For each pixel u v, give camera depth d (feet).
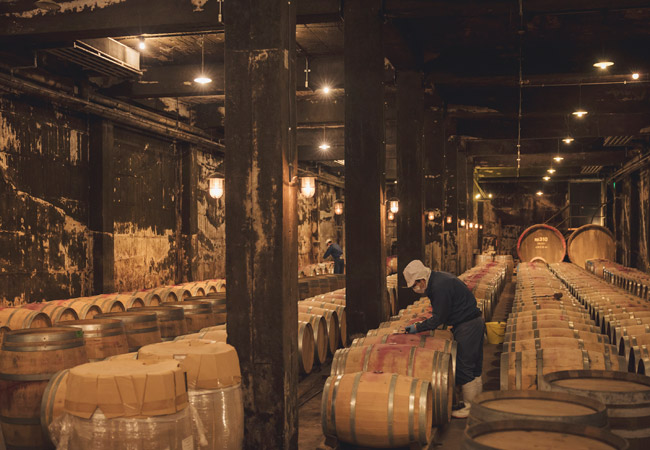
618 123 60.23
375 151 27.48
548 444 8.28
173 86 40.45
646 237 82.38
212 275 56.34
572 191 118.11
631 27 35.83
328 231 93.35
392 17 27.86
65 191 37.55
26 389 14.40
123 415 10.60
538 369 14.99
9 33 26.91
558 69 40.45
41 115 35.45
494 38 37.65
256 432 15.24
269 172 15.44
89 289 39.52
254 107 15.58
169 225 50.44
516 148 76.84
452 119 63.00
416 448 14.33
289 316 15.72
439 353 16.57
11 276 33.14
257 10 15.64
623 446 7.94
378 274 27.45
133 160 44.83
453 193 63.72
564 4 26.37
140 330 19.40
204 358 12.94
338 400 14.71
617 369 14.93
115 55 32.63
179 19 25.44
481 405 10.24
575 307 29.32
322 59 39.22
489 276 49.47
